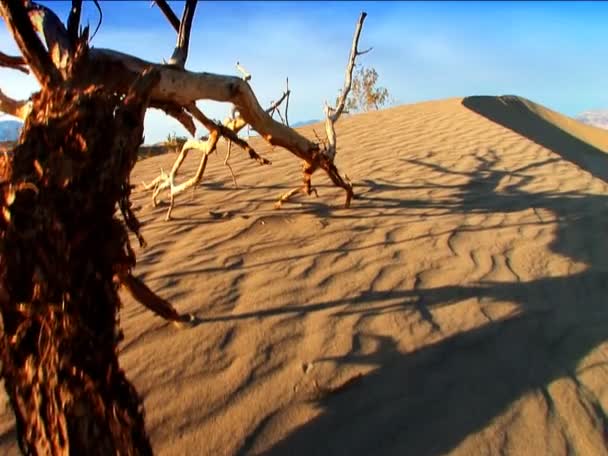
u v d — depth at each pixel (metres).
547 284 3.63
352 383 2.51
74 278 1.61
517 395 2.46
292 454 2.10
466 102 15.48
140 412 1.78
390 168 7.48
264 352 2.76
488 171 7.37
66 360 1.61
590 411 2.37
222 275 3.74
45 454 1.67
